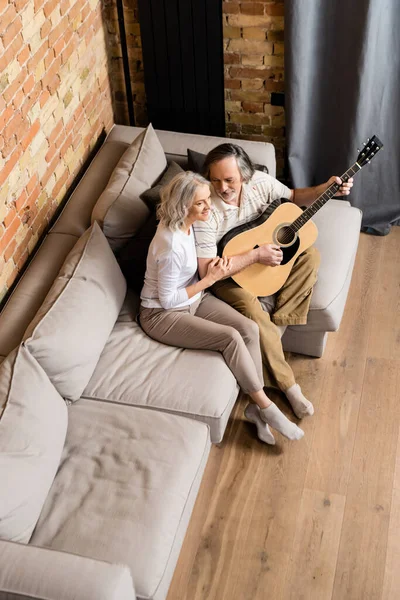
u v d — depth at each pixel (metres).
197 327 2.90
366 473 2.99
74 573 2.00
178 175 2.75
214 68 3.89
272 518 2.85
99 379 2.82
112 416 2.68
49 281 2.99
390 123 3.91
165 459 2.53
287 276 3.19
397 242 4.11
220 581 2.67
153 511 2.37
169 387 2.78
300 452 3.08
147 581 2.21
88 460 2.55
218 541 2.79
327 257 3.38
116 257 3.20
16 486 2.23
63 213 3.31
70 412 2.71
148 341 2.99
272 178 3.24
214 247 3.01
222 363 2.89
